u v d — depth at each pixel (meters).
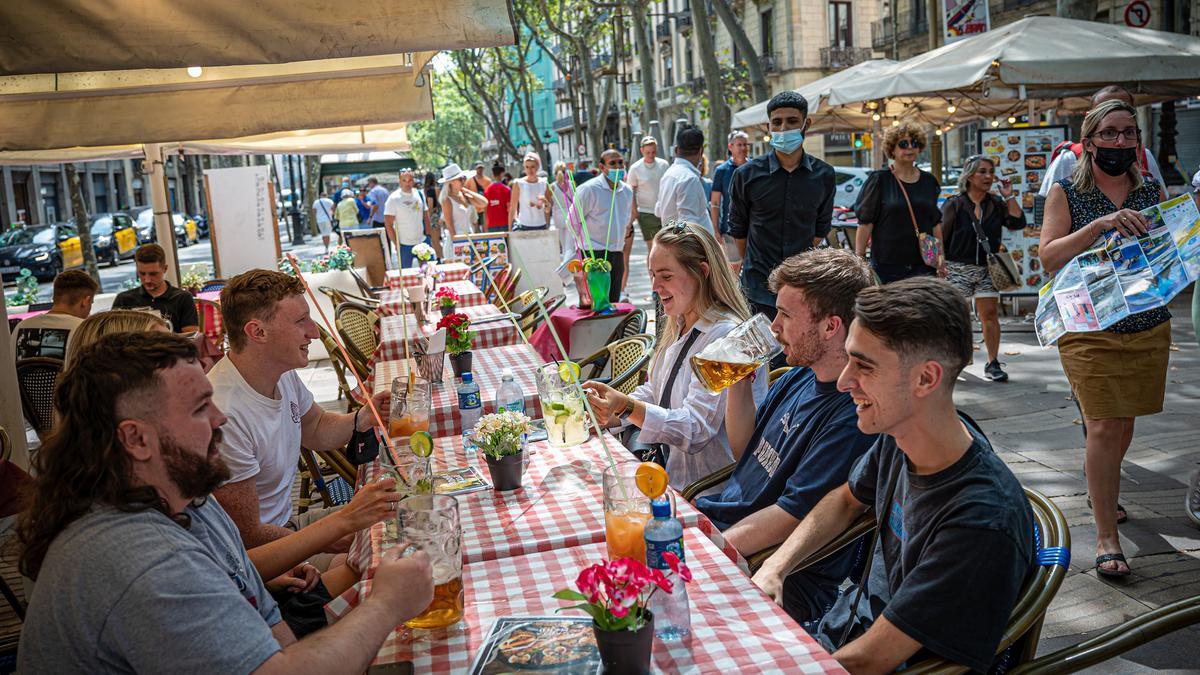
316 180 41.31
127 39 2.91
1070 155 4.94
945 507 1.81
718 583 2.09
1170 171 12.22
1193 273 3.26
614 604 1.60
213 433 1.88
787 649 1.78
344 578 2.83
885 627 1.81
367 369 6.54
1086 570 3.80
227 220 10.64
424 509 2.00
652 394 3.67
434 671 1.79
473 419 3.72
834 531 2.42
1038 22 9.02
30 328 5.54
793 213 5.96
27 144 5.36
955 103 11.17
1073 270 3.60
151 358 1.74
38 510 1.70
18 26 2.85
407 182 13.97
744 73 29.98
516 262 11.07
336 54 3.02
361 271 12.24
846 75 11.87
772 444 2.83
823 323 2.58
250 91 5.47
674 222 3.54
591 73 29.88
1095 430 3.75
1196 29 18.39
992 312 7.23
